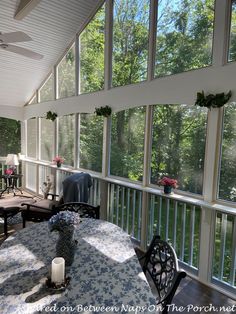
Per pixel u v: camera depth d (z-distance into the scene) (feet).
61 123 17.81
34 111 20.49
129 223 13.01
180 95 10.06
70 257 5.52
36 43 15.60
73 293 4.65
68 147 17.31
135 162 12.44
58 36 15.56
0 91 19.36
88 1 13.82
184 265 10.47
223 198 9.15
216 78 8.81
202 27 9.45
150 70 11.27
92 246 6.50
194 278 9.78
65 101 17.01
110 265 5.62
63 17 14.35
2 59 16.38
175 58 10.39
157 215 11.55
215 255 9.55
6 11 13.00
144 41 11.73
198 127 9.77
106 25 13.43
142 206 11.84
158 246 6.20
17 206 13.46
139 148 12.19
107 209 13.99
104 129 13.85
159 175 11.36
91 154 15.31
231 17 8.56
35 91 20.39
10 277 5.08
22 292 4.63
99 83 14.44
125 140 12.90
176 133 10.55
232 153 8.81
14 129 22.09
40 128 20.26
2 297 4.49
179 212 10.76
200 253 9.57
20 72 17.88
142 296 4.62
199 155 9.79
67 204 9.14
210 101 8.84
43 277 5.10
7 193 20.52
